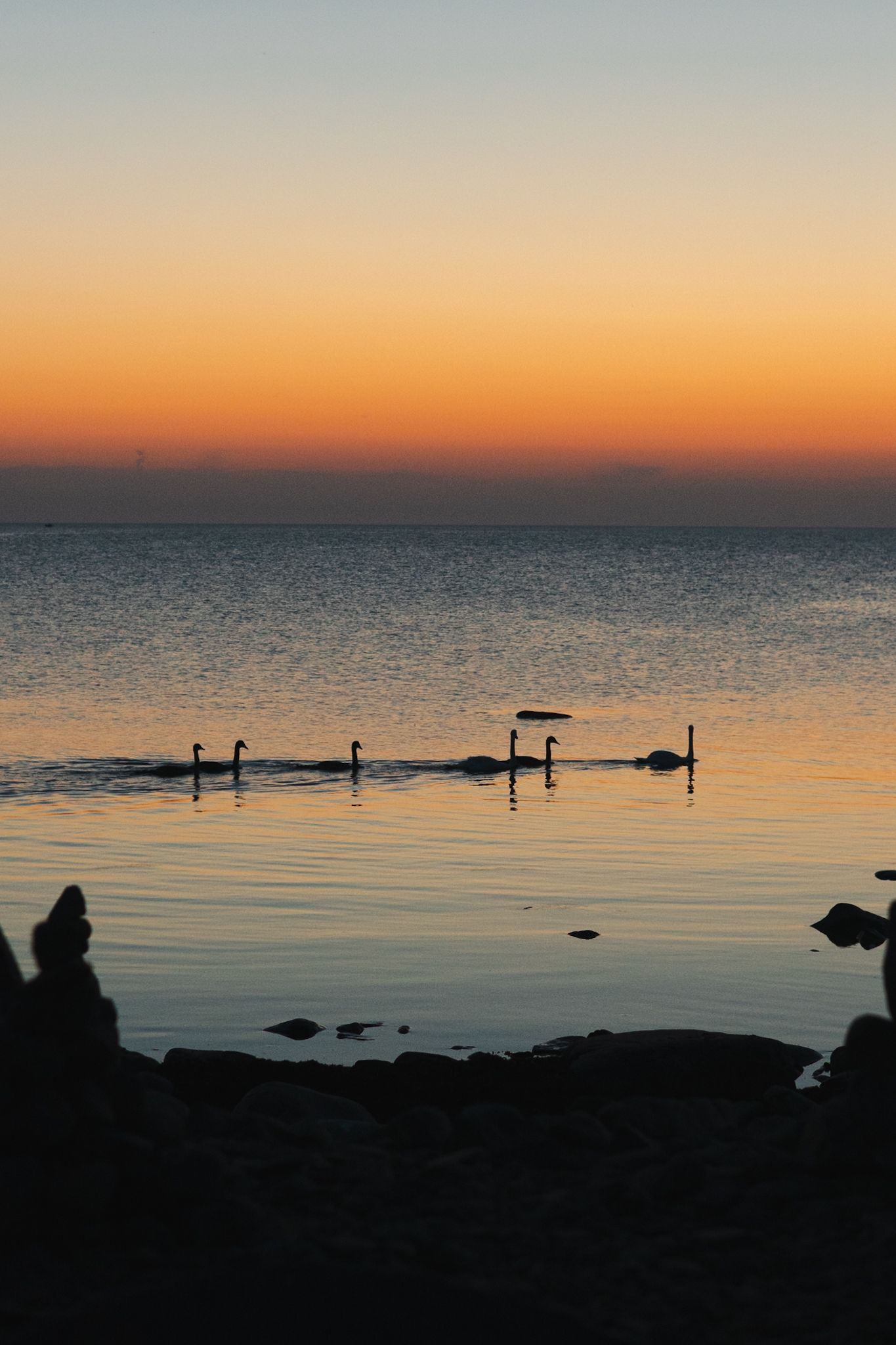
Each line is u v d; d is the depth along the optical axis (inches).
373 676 6510.8
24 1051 536.1
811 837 2888.8
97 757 4151.1
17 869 2479.1
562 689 6131.9
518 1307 457.7
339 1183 595.2
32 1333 445.7
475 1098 1142.3
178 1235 526.6
